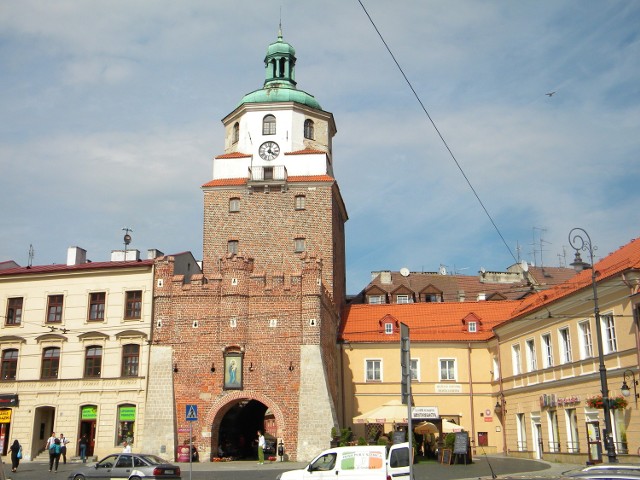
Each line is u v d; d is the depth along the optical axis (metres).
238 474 39.69
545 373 48.06
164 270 54.81
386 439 49.78
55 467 44.62
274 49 70.12
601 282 39.38
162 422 50.78
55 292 56.69
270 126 67.00
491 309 64.69
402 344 19.27
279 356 52.38
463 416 59.59
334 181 64.12
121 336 54.12
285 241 63.16
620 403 37.31
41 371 55.16
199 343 52.81
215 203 64.50
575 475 14.28
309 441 50.22
